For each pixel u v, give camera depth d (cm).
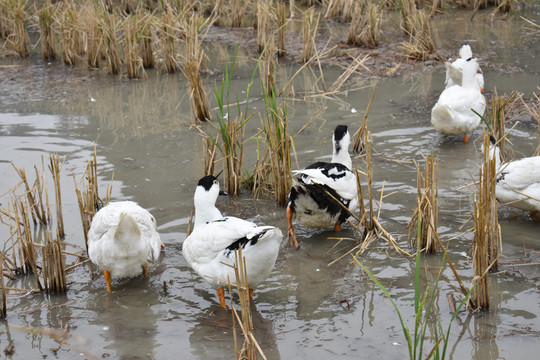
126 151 907
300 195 627
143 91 1198
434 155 867
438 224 679
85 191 720
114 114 1070
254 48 1452
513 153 840
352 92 1152
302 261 626
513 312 524
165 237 676
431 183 605
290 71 1293
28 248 579
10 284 600
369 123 991
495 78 1181
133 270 579
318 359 476
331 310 541
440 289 564
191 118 1048
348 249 647
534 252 619
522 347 479
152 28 1404
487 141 536
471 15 1658
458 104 880
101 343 505
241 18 1628
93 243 574
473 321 514
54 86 1230
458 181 787
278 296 566
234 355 488
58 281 577
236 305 556
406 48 1349
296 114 1042
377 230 667
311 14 1348
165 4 1530
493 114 836
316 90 1170
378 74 1251
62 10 1522
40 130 991
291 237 658
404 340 495
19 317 543
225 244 505
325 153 870
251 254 491
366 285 578
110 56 1294
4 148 912
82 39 1430
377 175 809
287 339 503
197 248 524
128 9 1714
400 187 773
